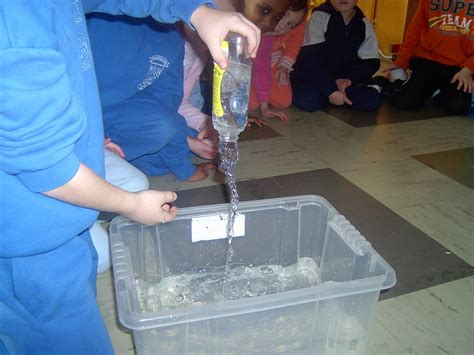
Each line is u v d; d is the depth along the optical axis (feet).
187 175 5.23
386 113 7.66
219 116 2.91
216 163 5.53
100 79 4.60
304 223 3.76
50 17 1.90
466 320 3.44
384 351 3.18
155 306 3.44
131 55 4.57
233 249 3.73
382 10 11.07
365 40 8.26
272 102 7.70
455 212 4.79
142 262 3.48
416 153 6.16
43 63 1.75
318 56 8.04
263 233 3.73
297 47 7.70
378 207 4.84
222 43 2.52
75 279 2.36
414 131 6.93
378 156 6.03
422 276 3.87
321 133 6.75
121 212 2.36
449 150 6.26
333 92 7.77
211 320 2.69
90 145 2.41
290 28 6.88
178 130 5.04
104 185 2.16
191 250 3.65
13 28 1.70
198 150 5.53
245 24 2.46
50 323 2.35
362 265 3.16
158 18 2.77
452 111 7.64
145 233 3.47
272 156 5.93
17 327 2.30
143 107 4.81
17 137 1.75
